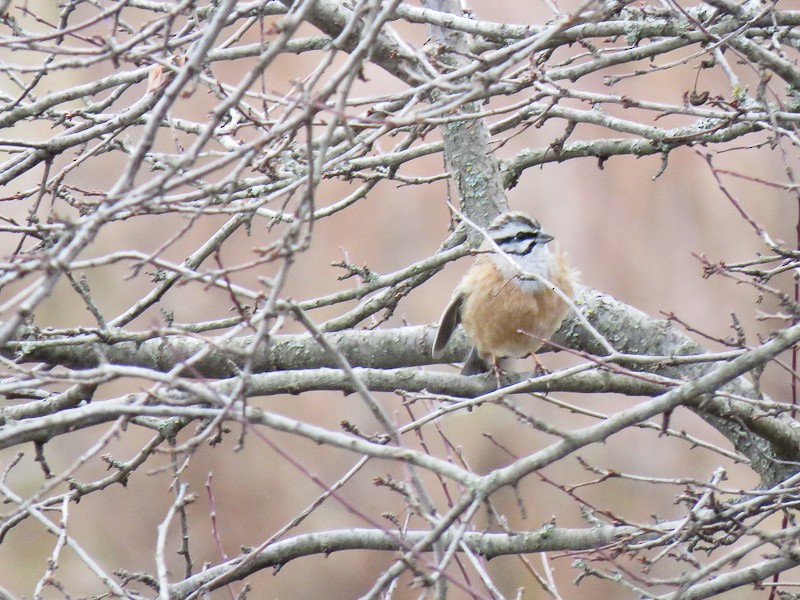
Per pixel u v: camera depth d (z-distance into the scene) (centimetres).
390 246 2280
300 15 620
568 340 1094
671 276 2173
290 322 2198
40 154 927
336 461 2169
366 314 1091
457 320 1109
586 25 885
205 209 698
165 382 604
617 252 2197
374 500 2127
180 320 2161
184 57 843
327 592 2062
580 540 866
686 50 2198
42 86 2044
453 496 2023
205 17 938
